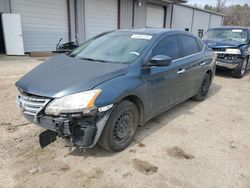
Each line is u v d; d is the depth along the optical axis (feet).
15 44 36.09
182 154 10.28
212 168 9.37
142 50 11.37
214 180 8.66
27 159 9.40
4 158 9.38
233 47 25.81
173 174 8.89
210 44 26.91
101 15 49.32
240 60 26.05
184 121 13.94
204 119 14.42
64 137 8.82
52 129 8.73
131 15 56.85
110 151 10.08
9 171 8.64
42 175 8.52
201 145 11.16
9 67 27.02
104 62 10.93
